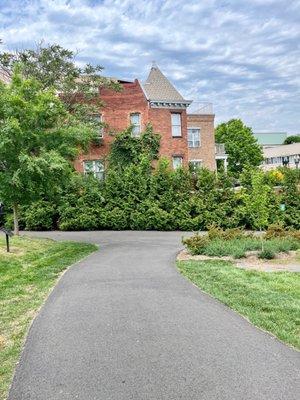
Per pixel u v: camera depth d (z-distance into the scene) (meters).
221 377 5.10
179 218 29.80
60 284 10.72
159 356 5.80
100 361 5.68
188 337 6.55
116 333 6.80
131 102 35.84
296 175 30.80
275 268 13.27
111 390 4.84
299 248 17.16
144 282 10.76
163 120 36.41
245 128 74.62
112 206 30.09
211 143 43.84
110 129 34.88
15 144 18.70
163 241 22.52
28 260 14.75
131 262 14.27
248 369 5.31
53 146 19.89
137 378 5.12
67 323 7.38
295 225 29.70
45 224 29.78
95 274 12.00
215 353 5.87
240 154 73.25
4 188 18.97
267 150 104.12
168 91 37.47
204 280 10.95
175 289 9.92
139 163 32.78
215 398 4.58
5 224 29.89
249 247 16.55
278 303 8.53
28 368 5.51
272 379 5.02
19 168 18.55
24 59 31.36
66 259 14.97
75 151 20.59
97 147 34.72
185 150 37.16
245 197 16.89
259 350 5.97
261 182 16.48
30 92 19.94
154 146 35.50
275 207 29.31
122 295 9.34
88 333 6.82
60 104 20.38
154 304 8.53
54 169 18.83
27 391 4.88
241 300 8.79
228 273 12.01
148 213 29.80
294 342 6.23
